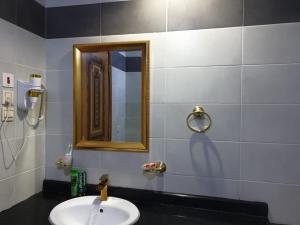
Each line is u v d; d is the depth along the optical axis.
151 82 1.34
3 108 1.19
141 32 1.35
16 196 1.29
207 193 1.29
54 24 1.47
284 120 1.19
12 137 1.25
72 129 1.46
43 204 1.32
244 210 1.23
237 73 1.24
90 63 1.43
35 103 1.37
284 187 1.20
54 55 1.47
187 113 1.31
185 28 1.30
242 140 1.24
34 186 1.43
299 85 1.17
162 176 1.34
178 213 1.24
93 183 1.44
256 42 1.22
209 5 1.27
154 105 1.34
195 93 1.29
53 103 1.48
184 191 1.32
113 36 1.39
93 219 1.26
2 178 1.20
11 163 1.25
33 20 1.39
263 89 1.21
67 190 1.46
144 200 1.35
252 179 1.24
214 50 1.27
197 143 1.30
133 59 1.37
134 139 1.38
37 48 1.42
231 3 1.25
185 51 1.30
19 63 1.29
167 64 1.32
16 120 1.28
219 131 1.27
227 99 1.25
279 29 1.19
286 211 1.20
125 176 1.39
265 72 1.21
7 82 1.21
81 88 1.44
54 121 1.49
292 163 1.19
